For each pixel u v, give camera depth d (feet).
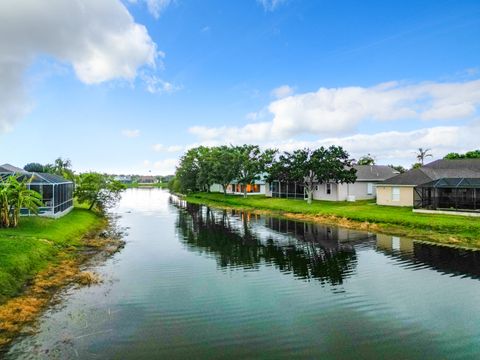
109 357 31.22
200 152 284.00
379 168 175.63
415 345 33.42
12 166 122.42
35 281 50.06
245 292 48.32
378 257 66.28
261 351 32.50
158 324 38.04
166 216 141.08
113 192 145.89
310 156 148.36
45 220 86.79
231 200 196.03
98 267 60.59
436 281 51.75
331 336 35.40
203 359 31.07
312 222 114.01
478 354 31.65
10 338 34.32
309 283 52.03
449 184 105.60
